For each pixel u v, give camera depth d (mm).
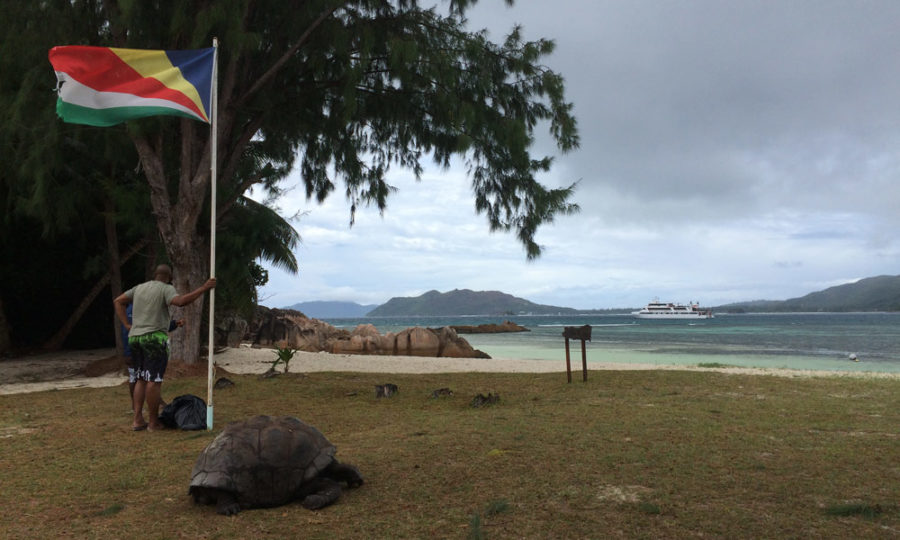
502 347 36812
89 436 6266
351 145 15312
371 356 20281
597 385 10430
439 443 5492
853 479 4195
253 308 19281
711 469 4488
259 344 31438
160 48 11594
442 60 12805
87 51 7305
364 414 7531
